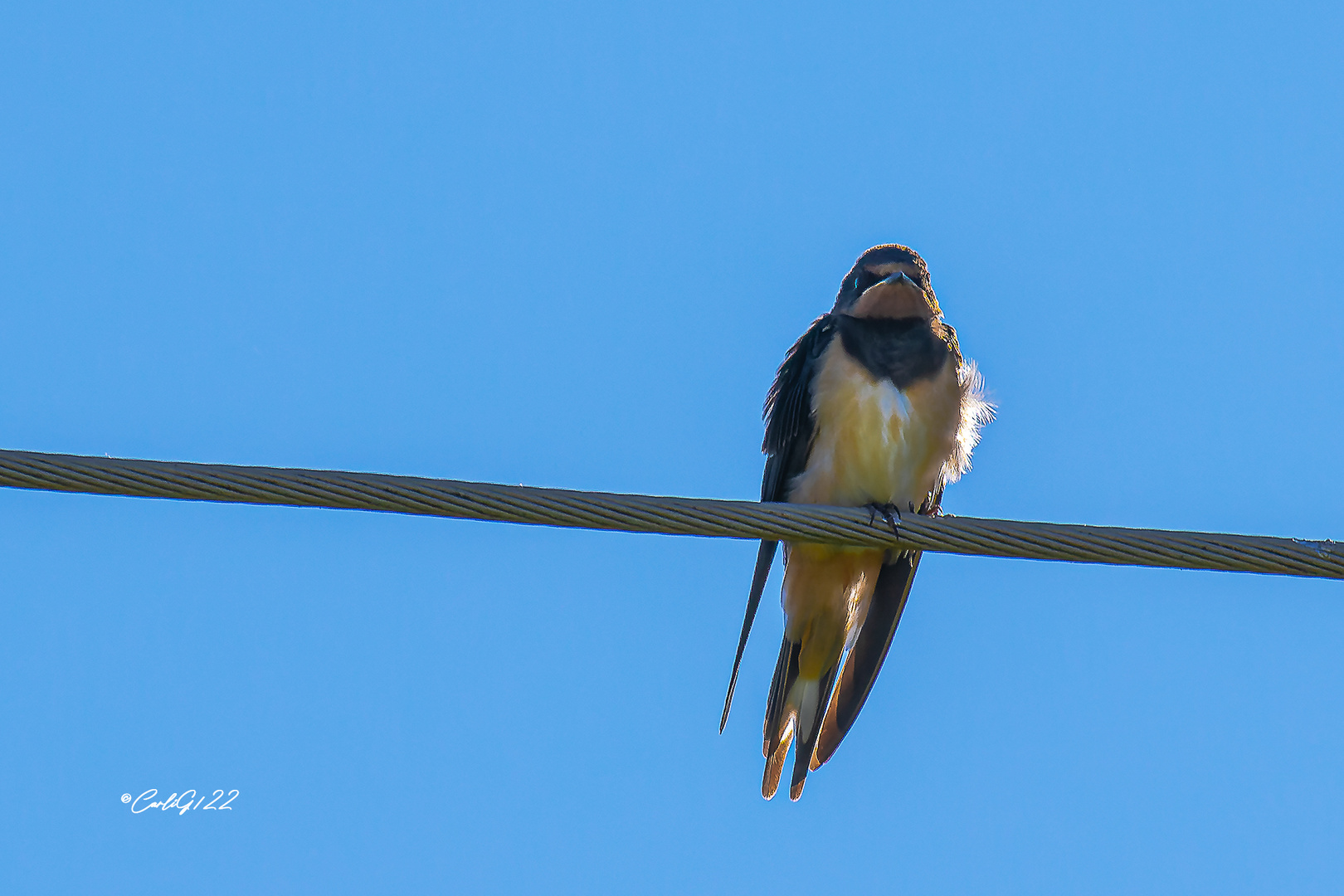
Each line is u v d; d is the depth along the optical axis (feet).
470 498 28.63
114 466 27.35
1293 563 30.22
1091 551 30.42
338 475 28.12
